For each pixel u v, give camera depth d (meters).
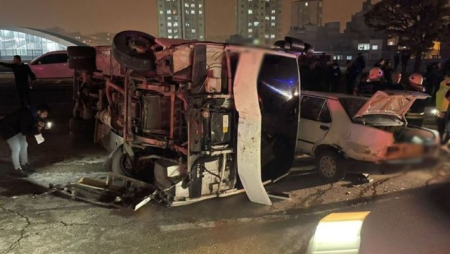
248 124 4.47
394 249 3.86
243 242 3.98
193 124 4.44
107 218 4.47
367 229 4.30
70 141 8.24
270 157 5.50
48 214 4.55
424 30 22.17
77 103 8.10
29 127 5.81
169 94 4.59
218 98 4.59
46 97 14.58
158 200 4.75
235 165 4.93
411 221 4.51
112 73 6.18
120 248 3.81
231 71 4.56
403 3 22.08
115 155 5.62
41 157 7.04
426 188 5.62
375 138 5.24
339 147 5.74
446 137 5.17
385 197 5.28
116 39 4.89
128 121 5.14
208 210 4.75
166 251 3.77
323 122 6.05
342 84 18.44
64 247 3.81
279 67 5.30
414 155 4.55
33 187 5.46
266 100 5.28
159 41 4.78
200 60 4.41
